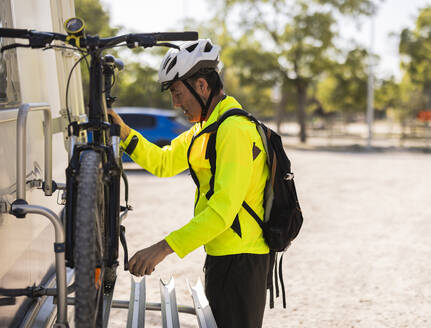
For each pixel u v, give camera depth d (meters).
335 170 14.19
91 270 1.47
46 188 2.12
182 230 1.87
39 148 2.44
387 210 8.14
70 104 2.80
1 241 1.83
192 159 2.06
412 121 31.03
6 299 1.87
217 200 1.88
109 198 1.78
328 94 32.53
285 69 30.34
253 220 2.05
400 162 17.16
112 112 2.27
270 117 65.19
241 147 1.92
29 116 2.26
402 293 4.41
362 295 4.37
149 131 13.98
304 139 31.03
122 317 3.73
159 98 33.72
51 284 2.46
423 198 9.34
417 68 31.27
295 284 4.64
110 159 1.70
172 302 2.42
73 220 1.62
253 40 31.30
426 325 3.73
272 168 2.01
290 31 29.11
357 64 29.34
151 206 8.22
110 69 2.21
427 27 30.42
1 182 1.87
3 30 1.74
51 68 2.75
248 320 2.09
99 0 17.73
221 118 1.99
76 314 1.44
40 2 2.62
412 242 6.14
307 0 29.20
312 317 3.89
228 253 2.03
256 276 2.07
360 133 41.28
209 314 2.23
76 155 1.67
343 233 6.58
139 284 2.62
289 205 2.08
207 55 2.00
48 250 2.60
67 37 1.73
